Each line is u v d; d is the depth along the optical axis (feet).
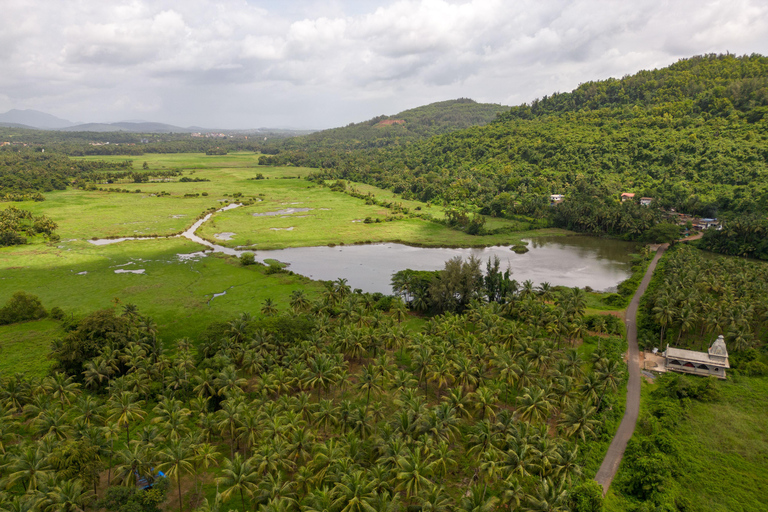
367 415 243.40
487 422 228.43
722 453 252.21
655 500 212.43
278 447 211.41
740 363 340.39
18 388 268.62
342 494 184.65
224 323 360.48
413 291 477.77
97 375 296.92
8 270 588.09
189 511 212.64
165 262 639.76
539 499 187.42
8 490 216.74
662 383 322.75
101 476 231.30
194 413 284.41
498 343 337.52
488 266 494.59
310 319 375.66
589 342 385.09
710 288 437.99
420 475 201.16
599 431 265.75
